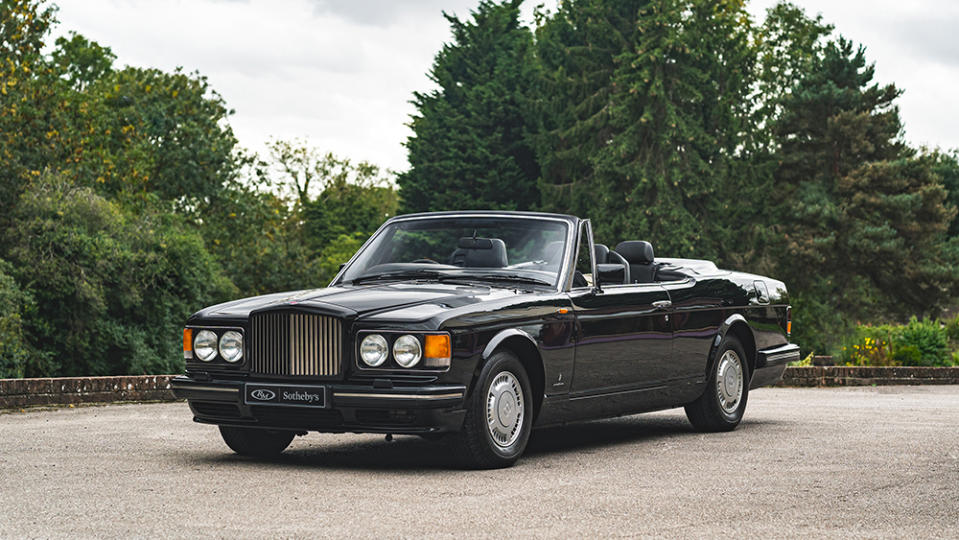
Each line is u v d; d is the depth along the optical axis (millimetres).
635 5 58438
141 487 6621
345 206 86375
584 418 8664
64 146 32562
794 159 58000
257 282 48312
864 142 57000
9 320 26984
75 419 11539
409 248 8898
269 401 7434
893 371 19109
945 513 5859
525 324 7871
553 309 8164
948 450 8664
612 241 55125
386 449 8875
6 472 7277
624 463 7922
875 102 58781
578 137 57688
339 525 5406
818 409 12891
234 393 7535
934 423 11000
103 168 35969
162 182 47250
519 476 7215
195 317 7848
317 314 7344
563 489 6629
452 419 7273
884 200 56531
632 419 11742
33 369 29000
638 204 54750
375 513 5754
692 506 6027
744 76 60906
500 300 7793
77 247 29938
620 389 8914
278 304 7508
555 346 8133
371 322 7285
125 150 44969
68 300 29922
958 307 66750
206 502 6074
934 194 57844
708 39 56250
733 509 5938
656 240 53594
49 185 30938
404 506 5980
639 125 54562
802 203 56719
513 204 59594
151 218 33469
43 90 32000
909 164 58188
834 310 57219
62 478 6996
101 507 5898
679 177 53750
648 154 55125
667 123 54312
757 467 7676
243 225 48594
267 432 8258
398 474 7293
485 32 65438
